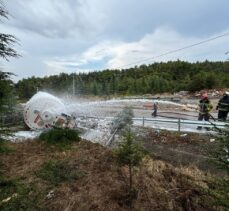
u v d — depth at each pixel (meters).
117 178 6.69
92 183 6.43
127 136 6.54
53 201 5.63
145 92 60.03
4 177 6.50
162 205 5.91
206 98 11.95
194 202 6.11
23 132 11.65
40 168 7.20
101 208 5.48
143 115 20.45
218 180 5.58
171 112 22.25
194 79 50.88
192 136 10.17
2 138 5.82
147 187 6.41
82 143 9.77
